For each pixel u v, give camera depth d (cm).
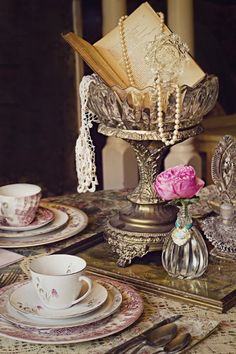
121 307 115
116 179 305
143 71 141
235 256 138
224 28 369
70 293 110
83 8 316
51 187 320
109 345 105
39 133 310
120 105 131
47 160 316
